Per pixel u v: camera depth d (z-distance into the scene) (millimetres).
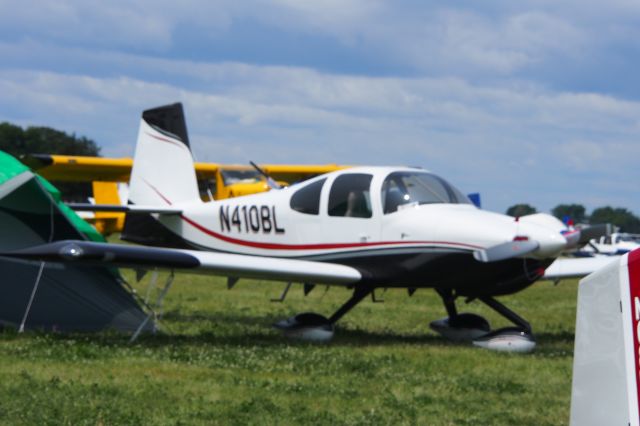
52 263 20484
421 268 20891
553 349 20828
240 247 25125
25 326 20547
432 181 21922
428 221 20844
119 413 12250
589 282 7363
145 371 15578
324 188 22875
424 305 31359
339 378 15578
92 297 21547
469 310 30297
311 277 20906
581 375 7426
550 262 20156
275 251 23922
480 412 13109
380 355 18375
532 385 15375
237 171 64250
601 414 7180
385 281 21547
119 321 21719
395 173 22000
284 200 23781
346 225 22203
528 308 31719
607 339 7145
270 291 36000
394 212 21406
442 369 16859
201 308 28438
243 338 20922
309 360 17359
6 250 20562
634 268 6914
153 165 29484
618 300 7035
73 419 11781
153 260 18938
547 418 12820
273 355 17891
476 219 20500
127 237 28562
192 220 26766
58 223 21156
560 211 141125
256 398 13547
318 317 21344
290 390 14312
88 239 21688
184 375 15328
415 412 12961
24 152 183375
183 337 20547
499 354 19359
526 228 19750
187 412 12523
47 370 15305
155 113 29641
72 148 186750
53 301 21016
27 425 11391
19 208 20781
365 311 28734
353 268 21859
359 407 13281
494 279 20531
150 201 29375
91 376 14938
